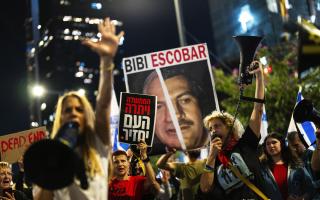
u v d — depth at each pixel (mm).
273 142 7027
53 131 4203
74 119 4062
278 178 6996
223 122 6223
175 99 9133
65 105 4129
